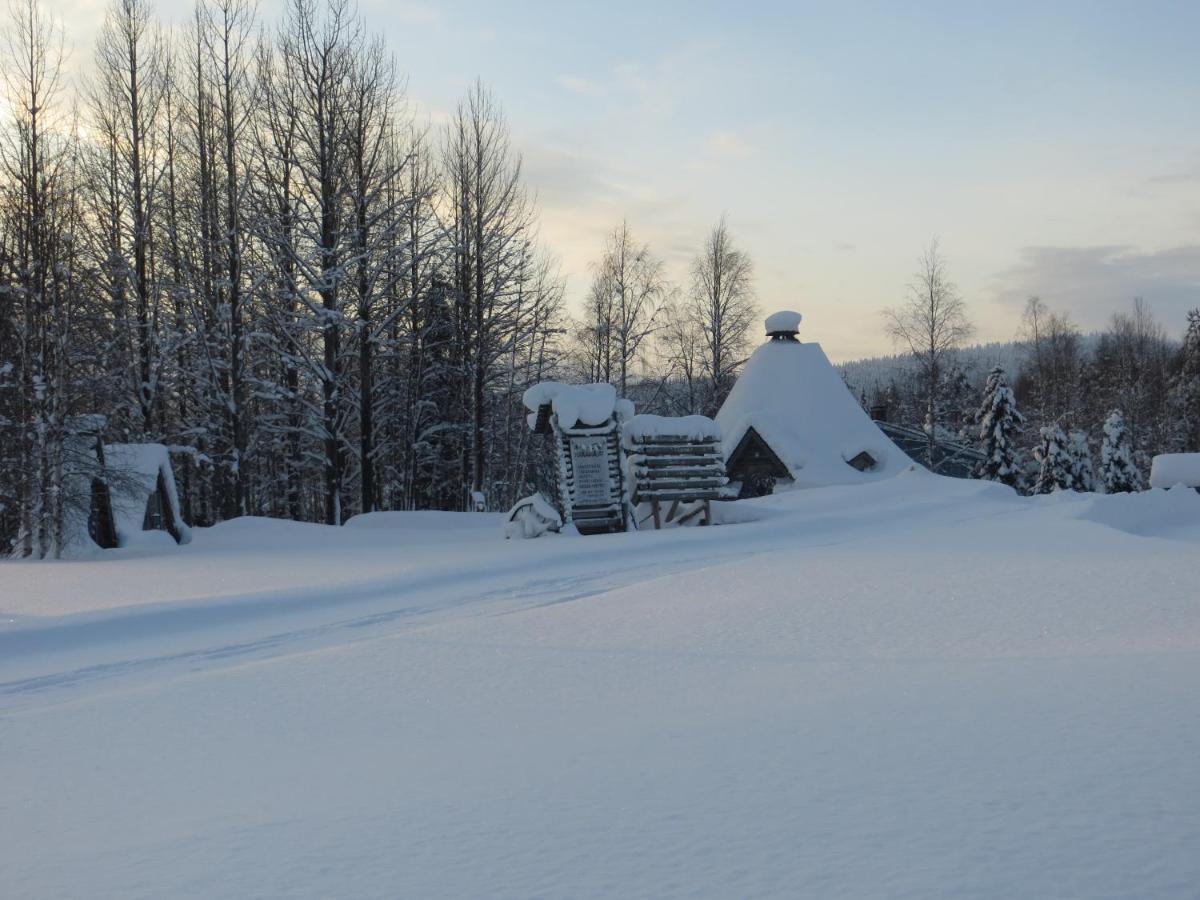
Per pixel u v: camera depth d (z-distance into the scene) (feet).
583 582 48.01
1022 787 12.66
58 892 11.36
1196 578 41.96
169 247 118.21
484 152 130.62
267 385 108.68
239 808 15.39
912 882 9.72
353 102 111.65
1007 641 28.86
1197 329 277.03
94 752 21.52
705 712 20.07
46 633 37.06
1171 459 176.45
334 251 104.53
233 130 114.42
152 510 96.89
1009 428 209.87
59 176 92.63
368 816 13.70
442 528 93.20
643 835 11.78
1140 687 18.88
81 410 93.56
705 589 43.45
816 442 130.11
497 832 12.35
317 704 25.31
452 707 23.91
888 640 29.91
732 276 179.73
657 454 83.46
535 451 165.78
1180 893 9.16
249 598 43.19
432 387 144.66
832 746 15.72
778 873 10.20
